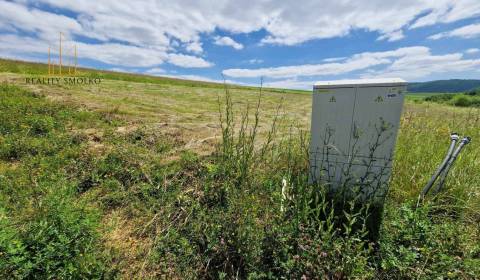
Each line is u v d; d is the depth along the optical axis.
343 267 1.64
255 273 1.64
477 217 2.35
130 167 3.03
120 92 10.17
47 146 3.43
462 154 3.10
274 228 1.89
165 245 1.97
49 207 2.02
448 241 1.96
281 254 1.79
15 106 4.86
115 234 2.12
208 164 2.95
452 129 4.22
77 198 2.50
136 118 5.63
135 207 2.44
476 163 2.98
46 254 1.59
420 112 5.88
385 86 2.09
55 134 3.91
